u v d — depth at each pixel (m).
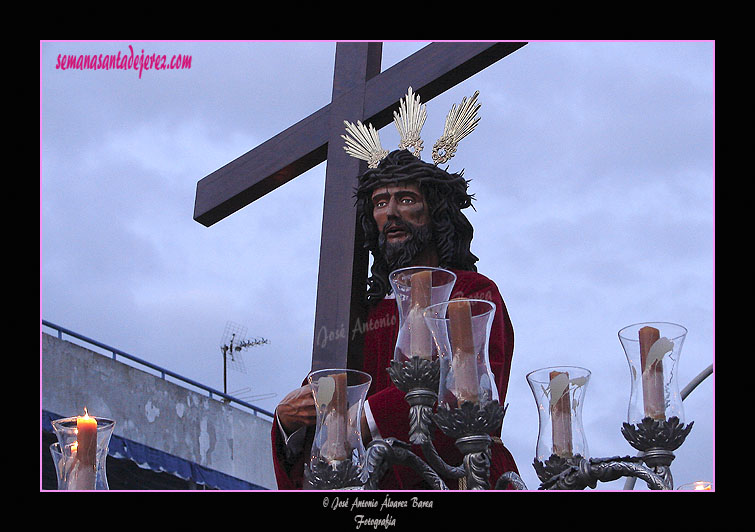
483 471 3.38
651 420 3.47
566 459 3.64
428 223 5.03
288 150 5.64
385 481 4.37
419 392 3.63
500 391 4.61
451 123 5.27
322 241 5.18
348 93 5.52
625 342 3.60
